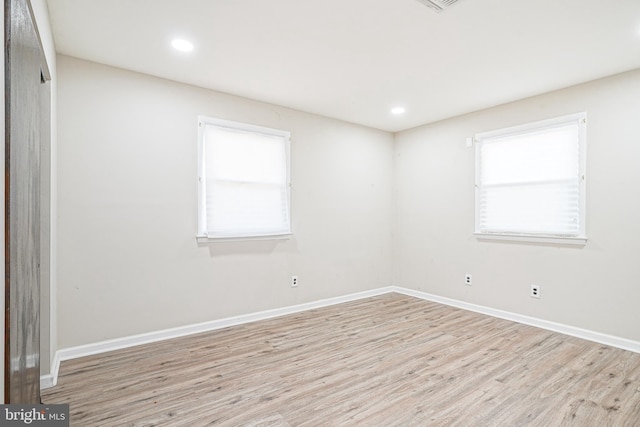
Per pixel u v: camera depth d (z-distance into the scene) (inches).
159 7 86.3
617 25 93.4
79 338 113.7
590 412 82.3
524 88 139.4
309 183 173.5
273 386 94.5
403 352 117.6
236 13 89.1
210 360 111.0
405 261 203.9
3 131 38.3
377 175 202.7
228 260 146.0
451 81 133.3
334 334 135.4
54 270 100.9
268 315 157.3
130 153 123.4
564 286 137.1
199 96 139.1
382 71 124.5
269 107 159.3
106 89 119.1
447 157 182.1
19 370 45.8
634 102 120.6
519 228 151.7
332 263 182.1
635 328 119.3
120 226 121.3
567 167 137.3
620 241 123.2
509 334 135.0
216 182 143.0
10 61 40.3
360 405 85.4
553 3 83.9
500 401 87.2
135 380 97.5
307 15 90.0
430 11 87.9
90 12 88.1
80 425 76.5
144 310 125.6
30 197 54.2
